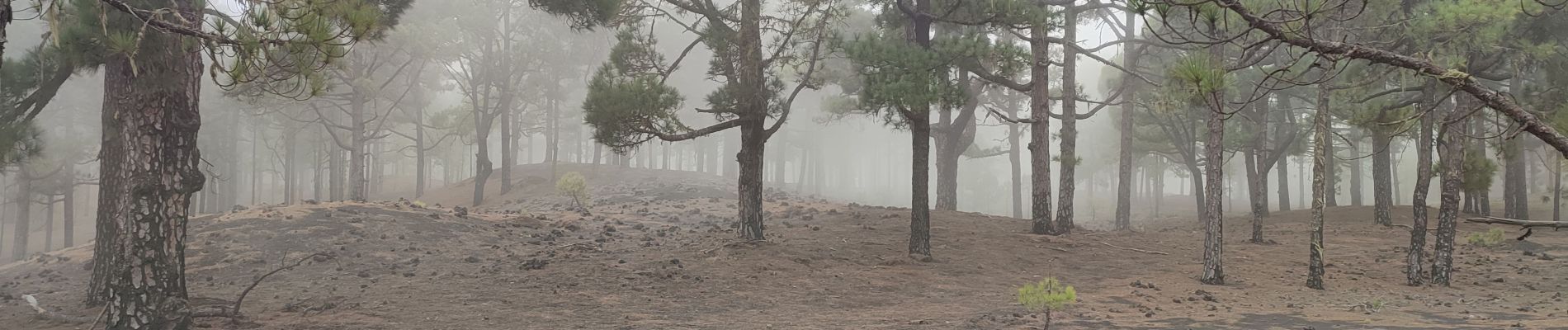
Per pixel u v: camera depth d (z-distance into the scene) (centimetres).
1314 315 1125
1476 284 1583
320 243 1653
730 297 1335
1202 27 1856
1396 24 1495
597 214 2538
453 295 1274
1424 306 1233
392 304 1196
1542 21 1719
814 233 2097
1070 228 2381
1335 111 2252
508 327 1048
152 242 927
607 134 1595
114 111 1066
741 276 1525
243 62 626
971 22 1822
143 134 926
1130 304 1287
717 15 1853
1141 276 1705
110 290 913
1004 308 1248
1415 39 1494
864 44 1672
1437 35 1485
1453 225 1562
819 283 1490
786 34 1838
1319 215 1526
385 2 1373
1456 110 1547
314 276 1430
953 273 1655
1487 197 3225
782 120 1841
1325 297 1379
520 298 1267
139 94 924
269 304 1180
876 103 1636
